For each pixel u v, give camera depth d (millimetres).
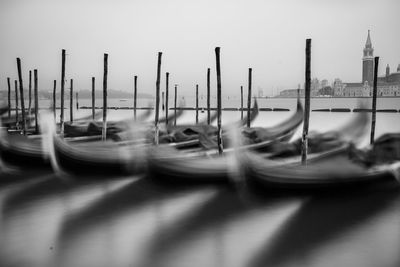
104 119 21109
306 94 14789
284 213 10750
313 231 9430
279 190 11141
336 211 10875
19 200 12164
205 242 8891
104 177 14703
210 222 10109
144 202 11859
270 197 11203
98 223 10117
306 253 8289
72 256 8219
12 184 14148
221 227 9758
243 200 11766
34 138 18438
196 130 19312
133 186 13750
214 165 12602
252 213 10727
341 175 11648
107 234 9375
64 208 11328
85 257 8188
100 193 12922
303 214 10633
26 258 8133
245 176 11062
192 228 9734
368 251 8383
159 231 9531
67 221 10242
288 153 14711
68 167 14438
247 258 8102
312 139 15750
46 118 16266
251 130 17875
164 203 11766
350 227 9711
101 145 15289
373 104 20453
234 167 12344
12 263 7930
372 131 20469
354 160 13242
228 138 16672
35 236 9250
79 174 14617
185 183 12766
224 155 13648
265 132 18094
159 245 8742
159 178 12883
